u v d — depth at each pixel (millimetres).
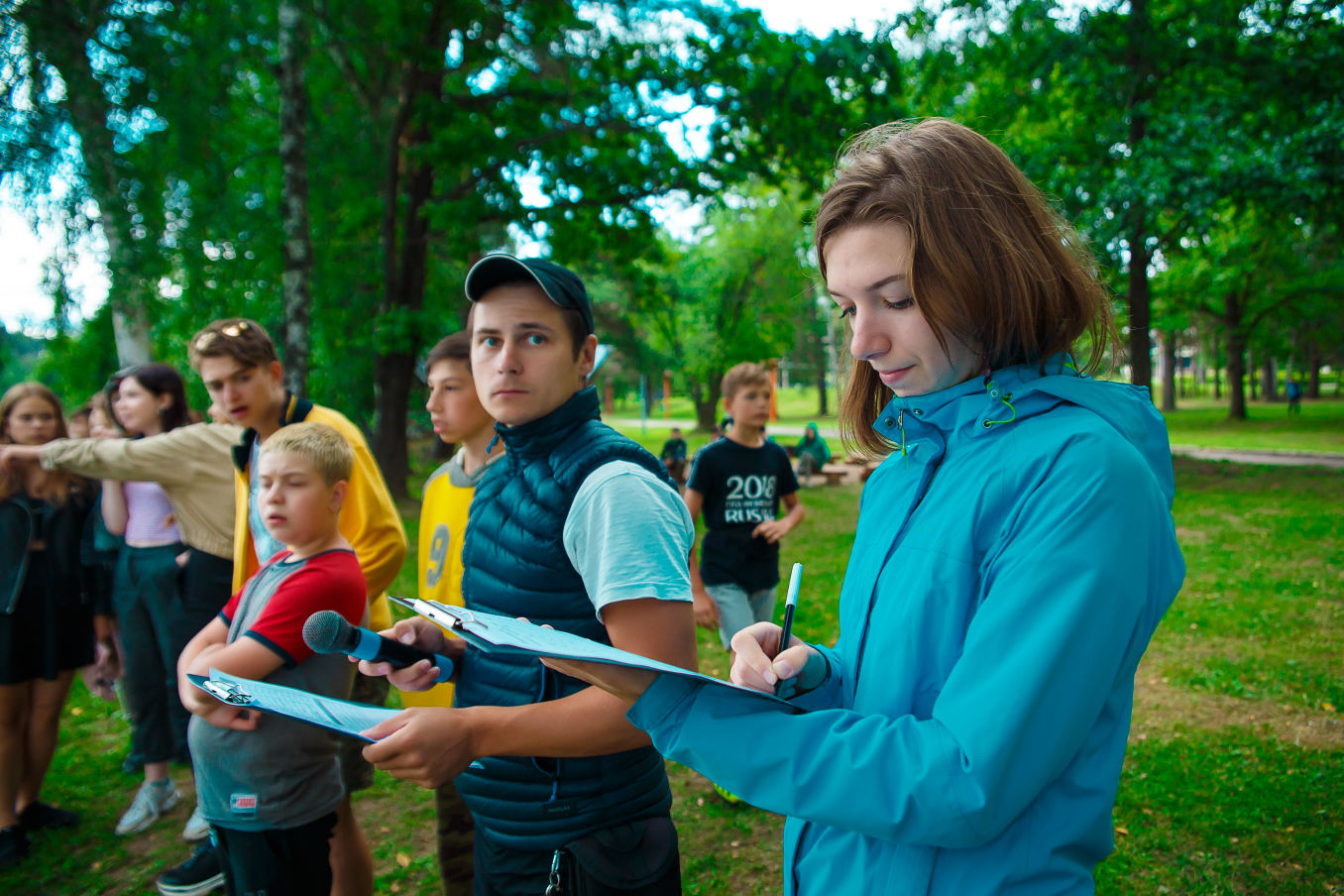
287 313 7602
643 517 1349
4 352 6449
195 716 1995
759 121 10367
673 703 947
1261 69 12227
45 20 6000
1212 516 9984
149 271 6559
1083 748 874
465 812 2176
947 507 946
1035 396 927
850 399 1299
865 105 10406
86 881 2984
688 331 29188
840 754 839
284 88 7520
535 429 1510
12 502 3119
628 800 1492
